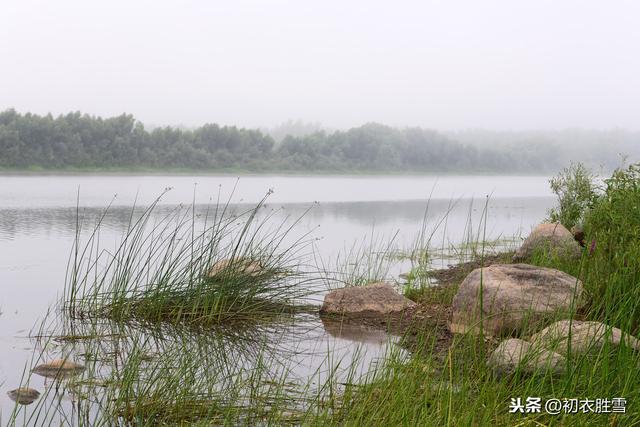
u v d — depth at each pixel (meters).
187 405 5.43
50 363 6.46
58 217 21.08
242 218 22.20
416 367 5.69
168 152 69.62
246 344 7.63
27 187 37.88
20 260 12.64
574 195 13.35
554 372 5.52
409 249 16.09
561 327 6.18
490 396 5.20
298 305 9.68
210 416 5.22
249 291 9.41
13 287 10.25
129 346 7.38
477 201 41.34
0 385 5.89
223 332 8.18
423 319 8.70
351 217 25.45
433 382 5.59
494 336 7.30
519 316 7.17
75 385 5.95
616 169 9.38
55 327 8.05
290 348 7.46
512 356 5.81
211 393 5.76
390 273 12.38
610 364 5.50
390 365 5.90
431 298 9.90
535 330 6.64
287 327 8.48
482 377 5.71
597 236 8.69
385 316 9.03
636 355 5.72
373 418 4.91
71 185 40.88
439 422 4.71
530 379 5.43
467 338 6.91
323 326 8.55
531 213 30.67
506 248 16.22
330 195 41.94
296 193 42.34
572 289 7.54
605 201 9.30
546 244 10.89
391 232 20.14
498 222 25.03
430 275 12.16
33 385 5.93
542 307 7.24
